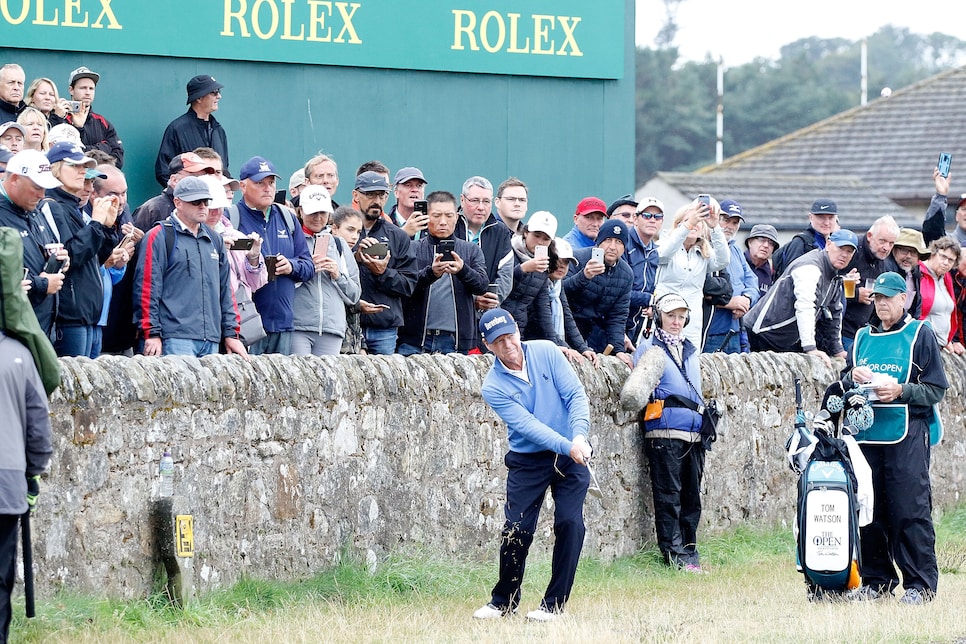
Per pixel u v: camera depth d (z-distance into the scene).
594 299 44.53
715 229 46.06
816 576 36.03
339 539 37.50
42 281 31.94
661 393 43.66
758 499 48.38
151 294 35.19
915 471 36.50
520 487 34.09
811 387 49.62
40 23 47.78
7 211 32.06
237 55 51.00
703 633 31.72
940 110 130.38
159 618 32.06
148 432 33.06
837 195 112.06
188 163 39.34
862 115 133.62
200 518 34.16
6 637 26.47
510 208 44.41
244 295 37.28
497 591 34.56
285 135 52.09
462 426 40.62
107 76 48.94
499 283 41.88
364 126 53.47
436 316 41.25
